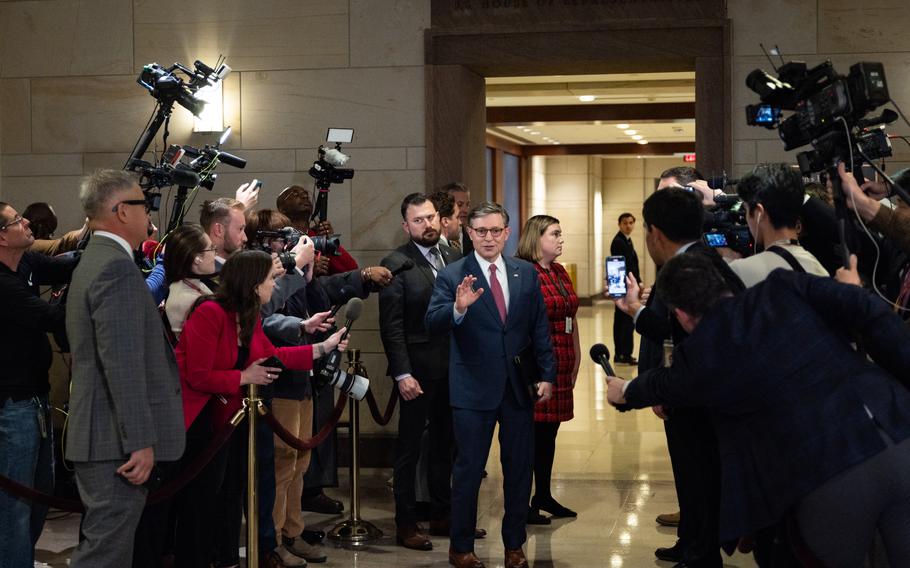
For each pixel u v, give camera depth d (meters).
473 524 4.74
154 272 4.65
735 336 2.78
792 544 2.81
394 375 5.22
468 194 6.61
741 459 2.84
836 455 2.66
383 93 6.97
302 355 4.45
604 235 27.16
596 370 12.50
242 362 4.23
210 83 5.38
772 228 3.39
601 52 6.73
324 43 7.02
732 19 6.57
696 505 4.34
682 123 16.62
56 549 5.16
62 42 7.27
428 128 6.90
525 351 4.72
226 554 4.49
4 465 4.09
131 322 3.60
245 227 4.88
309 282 5.12
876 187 3.67
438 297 4.72
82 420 3.63
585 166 24.19
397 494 5.24
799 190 3.38
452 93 6.89
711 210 4.28
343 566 4.90
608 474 6.79
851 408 2.69
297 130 7.06
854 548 2.72
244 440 4.50
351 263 6.08
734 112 6.59
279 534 4.79
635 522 5.64
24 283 4.12
